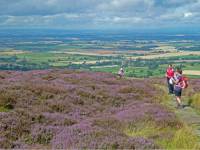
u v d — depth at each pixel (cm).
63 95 2445
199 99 2922
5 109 1903
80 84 3331
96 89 3078
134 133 1666
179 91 2869
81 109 2172
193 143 1484
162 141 1512
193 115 2452
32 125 1560
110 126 1747
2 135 1391
